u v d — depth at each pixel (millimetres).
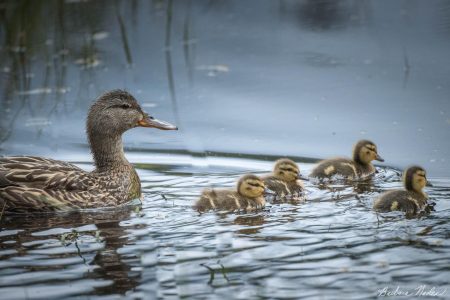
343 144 15438
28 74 19375
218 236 10953
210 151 15375
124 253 10375
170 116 17000
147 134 16641
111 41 21031
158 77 19078
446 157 14586
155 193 13398
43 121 16922
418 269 9547
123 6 22719
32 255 10375
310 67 19453
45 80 19031
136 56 20266
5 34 20859
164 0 23406
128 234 11195
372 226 11164
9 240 11062
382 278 9344
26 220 12195
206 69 19516
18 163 12852
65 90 18438
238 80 18875
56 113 17297
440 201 12359
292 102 17578
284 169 13375
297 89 18266
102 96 13430
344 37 21031
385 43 20422
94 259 10180
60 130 16484
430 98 17328
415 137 15516
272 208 12406
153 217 12047
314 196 13094
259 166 14578
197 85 18625
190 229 11320
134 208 12688
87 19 21922
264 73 19203
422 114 16562
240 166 14633
